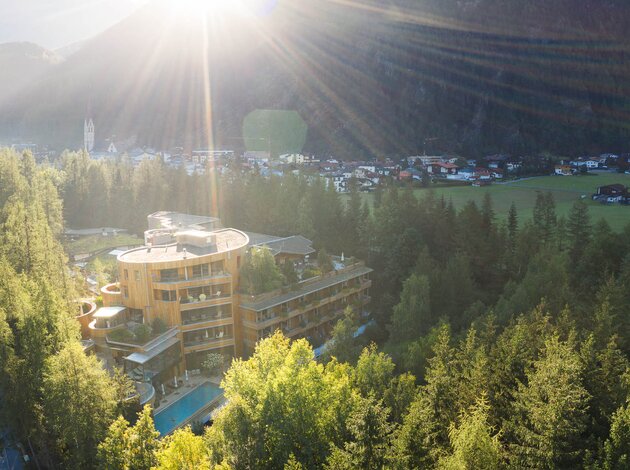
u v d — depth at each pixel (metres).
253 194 151.50
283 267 101.19
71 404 57.28
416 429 46.31
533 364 58.31
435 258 121.00
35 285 82.19
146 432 52.84
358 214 138.62
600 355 58.78
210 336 90.75
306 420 50.94
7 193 146.50
